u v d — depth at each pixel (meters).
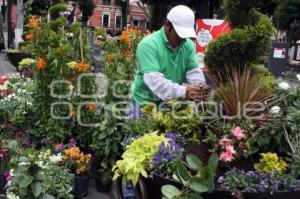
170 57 3.95
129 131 3.53
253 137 2.89
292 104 3.19
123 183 3.37
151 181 2.66
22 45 13.59
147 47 3.83
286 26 32.59
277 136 2.91
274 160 2.73
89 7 41.81
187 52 4.08
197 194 2.42
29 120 5.89
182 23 3.75
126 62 5.23
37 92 5.60
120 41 5.45
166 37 3.89
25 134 5.74
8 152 4.47
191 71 4.14
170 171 2.63
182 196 2.41
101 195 5.01
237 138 2.80
